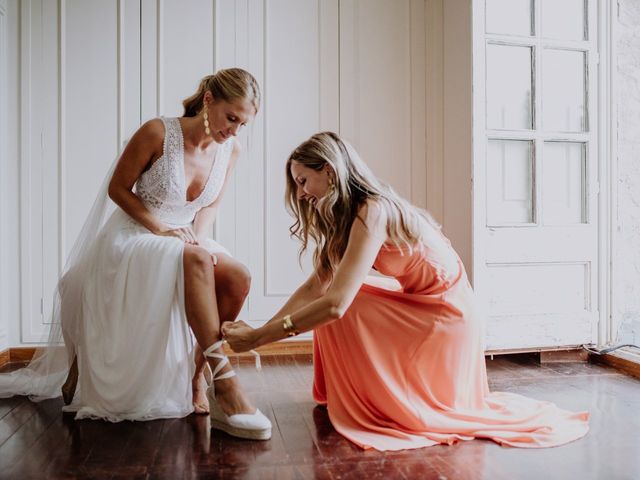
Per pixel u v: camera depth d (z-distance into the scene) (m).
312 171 1.88
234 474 1.56
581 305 3.13
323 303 1.74
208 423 2.00
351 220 1.86
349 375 1.93
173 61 3.25
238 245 3.32
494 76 3.08
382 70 3.47
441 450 1.74
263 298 3.35
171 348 2.03
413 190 3.49
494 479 1.53
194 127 2.11
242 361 3.10
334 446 1.77
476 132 3.01
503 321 3.01
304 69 3.39
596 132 3.16
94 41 3.19
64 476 1.55
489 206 3.05
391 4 3.48
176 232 2.15
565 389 2.48
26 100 3.14
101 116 3.20
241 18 3.32
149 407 2.02
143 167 2.11
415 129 3.50
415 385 1.88
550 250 3.08
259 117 3.34
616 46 3.19
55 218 3.18
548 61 3.12
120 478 1.54
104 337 2.05
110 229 2.14
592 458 1.67
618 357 2.91
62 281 2.21
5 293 3.09
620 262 3.33
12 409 2.17
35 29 3.15
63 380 2.27
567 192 3.16
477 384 2.02
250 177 3.33
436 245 1.97
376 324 1.89
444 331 1.88
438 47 3.47
